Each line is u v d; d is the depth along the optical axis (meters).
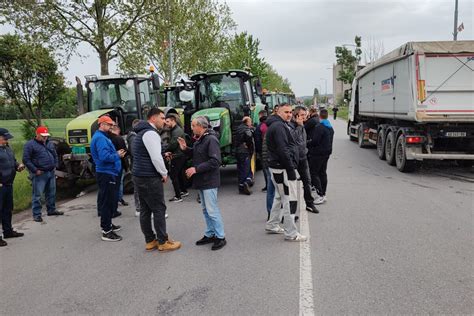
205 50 24.31
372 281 4.29
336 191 8.91
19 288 4.55
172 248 5.56
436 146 11.32
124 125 10.52
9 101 20.05
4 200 6.43
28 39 15.52
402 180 10.16
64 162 9.56
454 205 7.50
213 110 9.44
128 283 4.54
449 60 10.12
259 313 3.71
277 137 5.49
